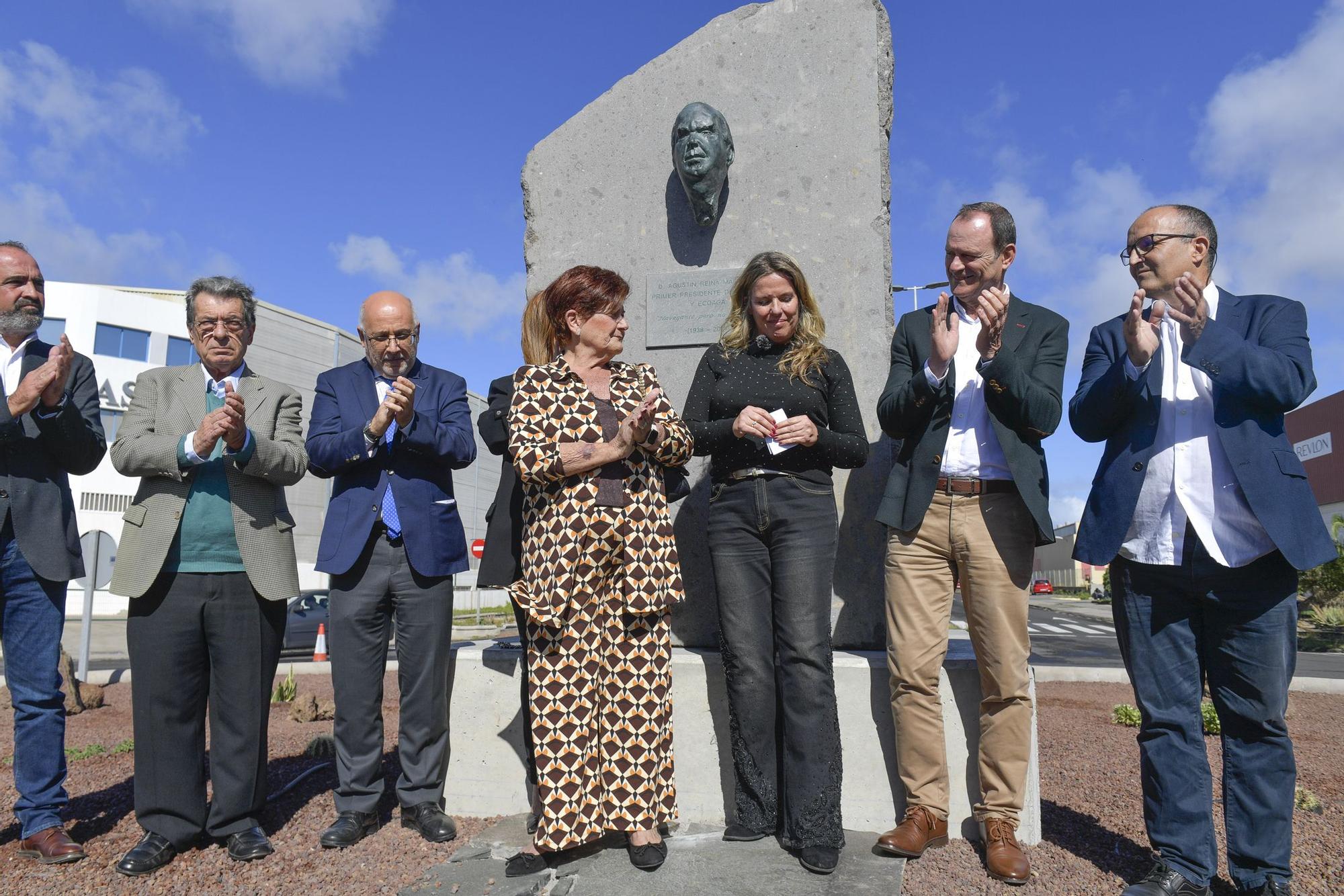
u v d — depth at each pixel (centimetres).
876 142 384
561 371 280
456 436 323
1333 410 2997
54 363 283
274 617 314
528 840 300
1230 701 255
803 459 288
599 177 413
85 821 347
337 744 314
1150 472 264
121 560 297
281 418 327
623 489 270
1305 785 410
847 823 312
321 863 288
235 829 301
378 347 322
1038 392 268
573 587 261
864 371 373
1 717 589
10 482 298
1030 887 260
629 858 272
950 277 293
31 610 304
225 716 301
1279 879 249
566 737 260
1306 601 1825
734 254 394
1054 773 417
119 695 760
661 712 272
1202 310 243
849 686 317
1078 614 2712
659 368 396
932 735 288
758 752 286
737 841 287
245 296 323
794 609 277
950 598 294
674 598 272
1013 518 279
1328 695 760
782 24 398
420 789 318
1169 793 255
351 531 309
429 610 316
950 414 287
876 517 298
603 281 286
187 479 299
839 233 383
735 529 289
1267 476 244
